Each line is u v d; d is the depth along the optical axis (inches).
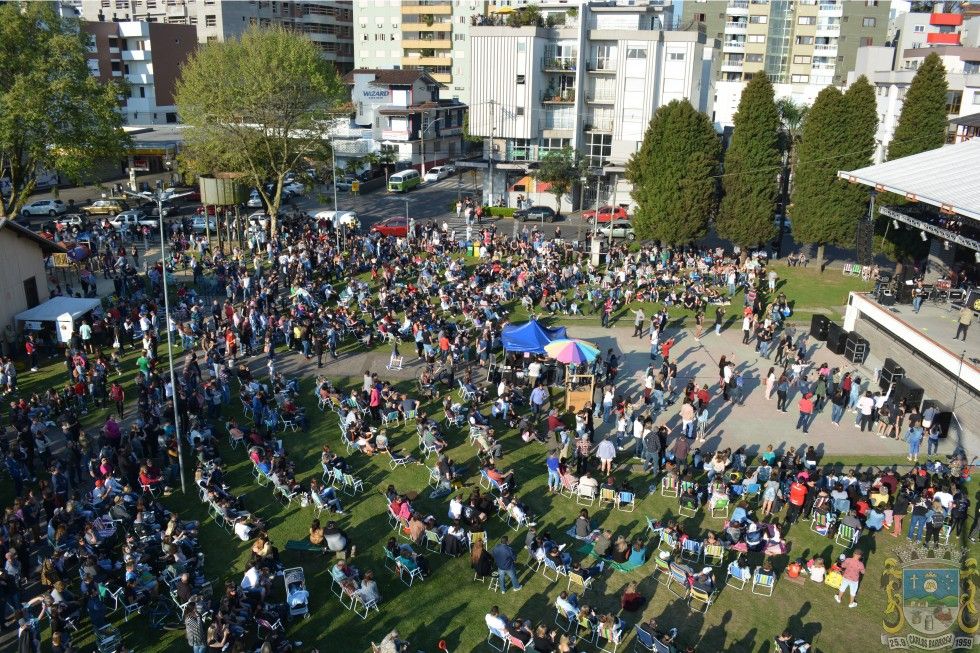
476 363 1285.7
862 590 759.1
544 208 2477.9
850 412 1160.8
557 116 2667.3
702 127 1868.8
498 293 1569.9
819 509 848.9
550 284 1619.1
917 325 1274.6
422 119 3363.7
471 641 661.3
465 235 2180.1
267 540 717.9
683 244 1962.4
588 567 761.0
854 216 1790.1
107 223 2011.6
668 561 770.8
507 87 2583.7
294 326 1301.7
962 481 900.0
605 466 951.6
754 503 899.4
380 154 3105.3
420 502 866.8
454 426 1056.2
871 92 1754.4
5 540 701.3
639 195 1934.1
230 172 1990.7
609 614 682.8
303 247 1722.4
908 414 1123.3
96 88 1820.9
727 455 905.5
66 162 1791.3
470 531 805.2
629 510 876.0
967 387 1107.3
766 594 746.8
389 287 1585.9
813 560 768.3
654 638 636.1
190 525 783.1
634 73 2549.2
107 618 670.5
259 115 1900.8
